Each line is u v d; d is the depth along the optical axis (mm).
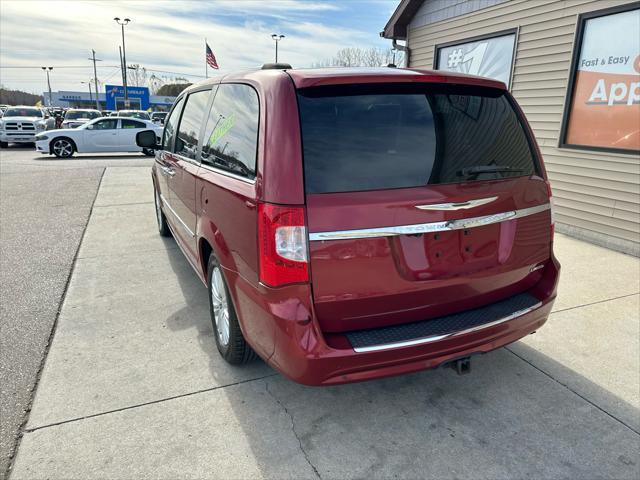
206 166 3098
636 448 2350
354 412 2621
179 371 2982
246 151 2441
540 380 2918
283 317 2088
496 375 2971
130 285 4395
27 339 3359
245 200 2289
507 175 2479
